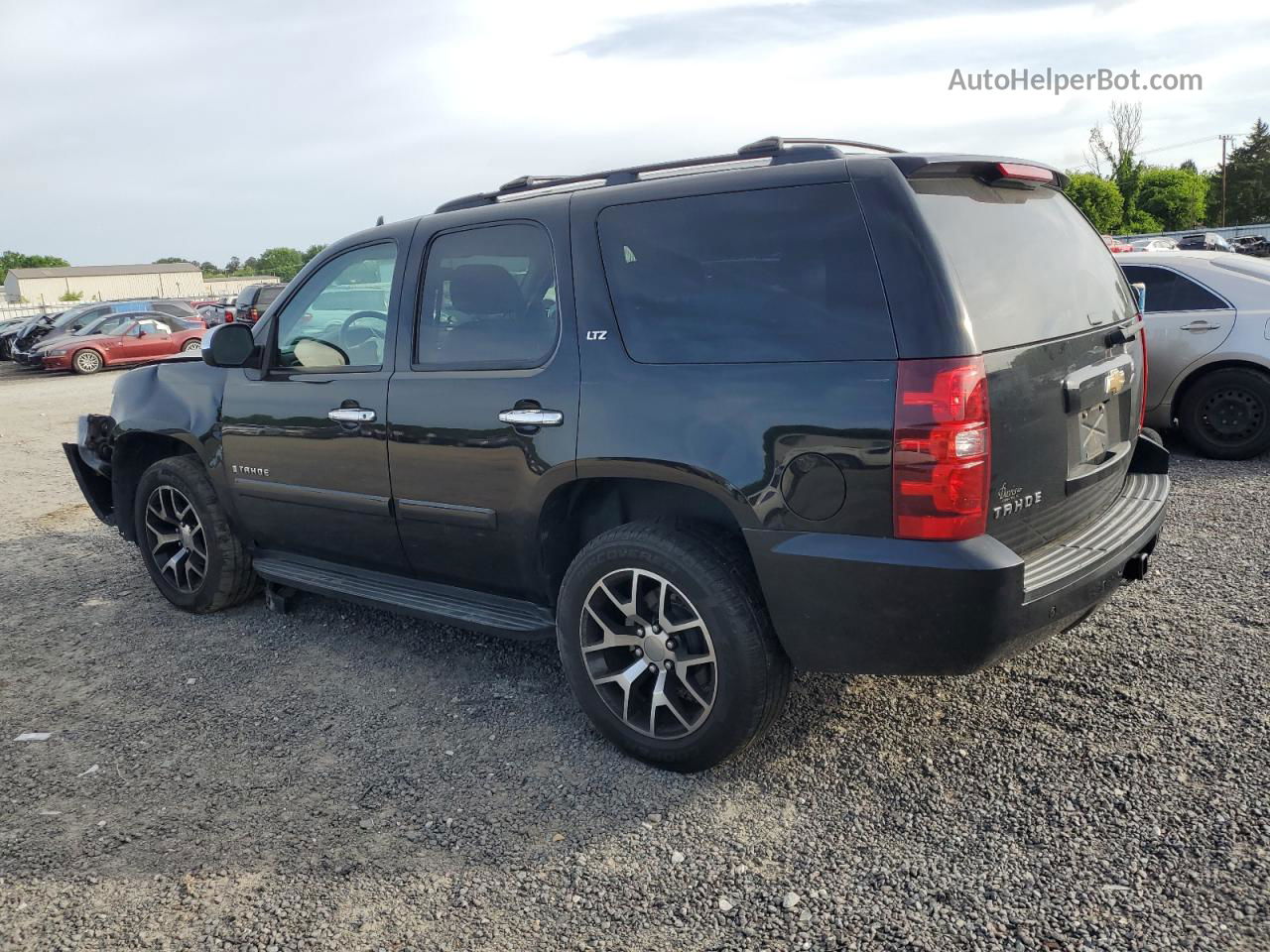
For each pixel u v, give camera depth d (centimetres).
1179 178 5984
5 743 363
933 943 230
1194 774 292
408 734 354
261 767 335
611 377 309
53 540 675
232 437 446
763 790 301
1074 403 299
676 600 304
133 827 301
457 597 384
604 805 299
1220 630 394
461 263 362
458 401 351
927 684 362
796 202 281
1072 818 275
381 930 247
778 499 275
